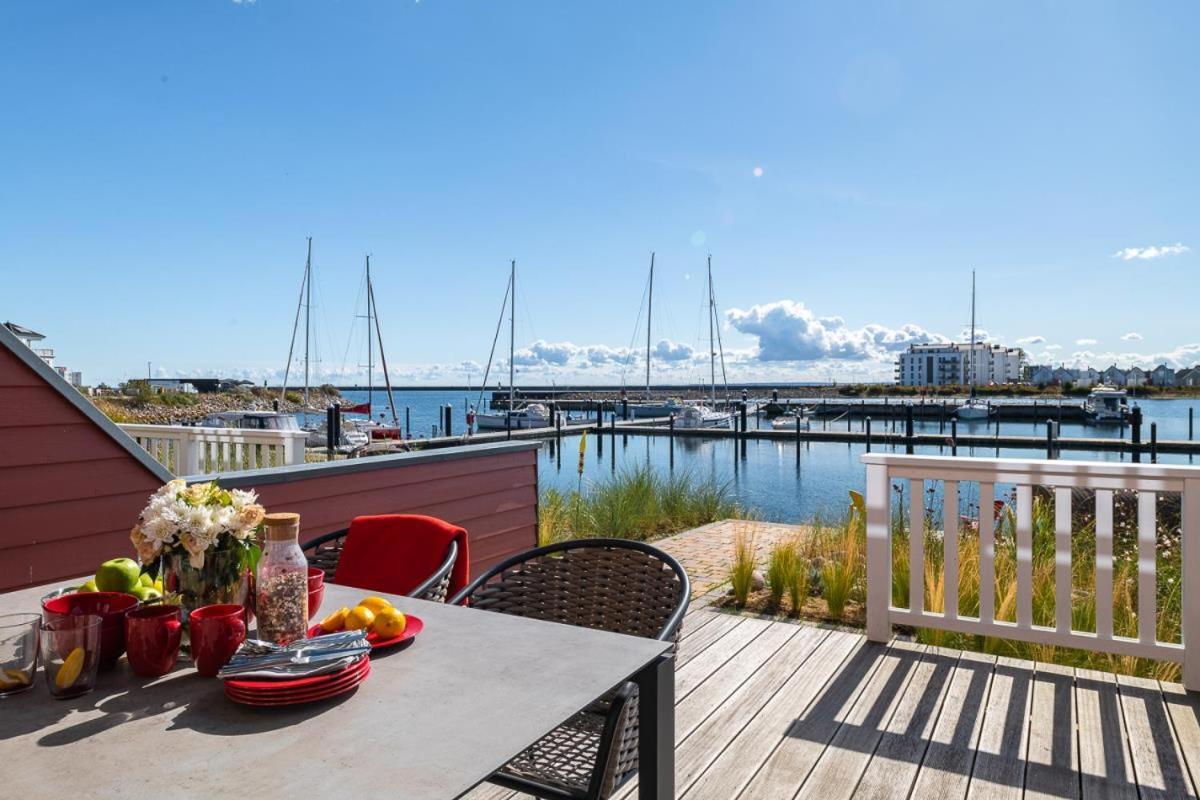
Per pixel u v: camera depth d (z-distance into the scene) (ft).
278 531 4.64
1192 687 10.19
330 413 50.96
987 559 11.57
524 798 7.30
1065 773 7.97
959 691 10.20
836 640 12.39
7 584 9.29
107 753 3.30
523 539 17.63
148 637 4.27
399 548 7.80
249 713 3.76
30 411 9.51
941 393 287.28
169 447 21.85
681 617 6.15
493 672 4.33
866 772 7.98
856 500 19.36
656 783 4.73
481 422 123.44
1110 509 10.77
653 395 231.50
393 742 3.40
